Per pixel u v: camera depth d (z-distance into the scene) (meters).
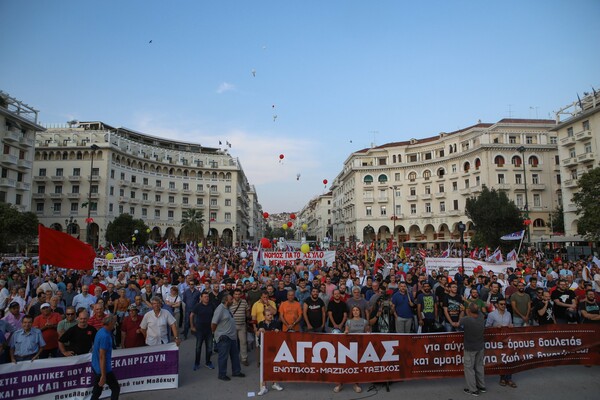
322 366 7.30
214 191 82.62
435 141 68.25
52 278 12.90
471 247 42.84
